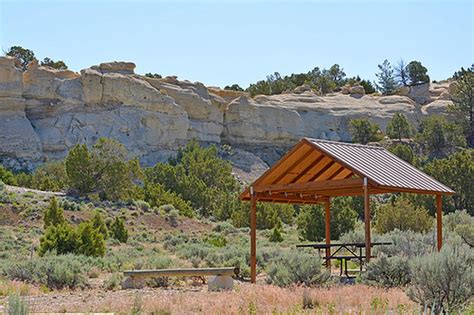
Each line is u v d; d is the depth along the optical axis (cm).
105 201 5572
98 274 2234
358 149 1973
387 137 10506
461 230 3067
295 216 6391
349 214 4084
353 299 1297
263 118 10738
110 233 4312
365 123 10450
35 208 4931
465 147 10294
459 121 11256
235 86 13550
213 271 1798
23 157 8331
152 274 1848
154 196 5934
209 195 6506
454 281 1134
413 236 2502
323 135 10962
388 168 1891
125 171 5850
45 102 9075
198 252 2994
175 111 9675
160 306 1238
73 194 5681
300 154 1877
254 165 9856
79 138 8775
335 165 1947
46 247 2730
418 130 11212
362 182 1747
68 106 9056
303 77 14650
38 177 6469
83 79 9188
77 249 2730
